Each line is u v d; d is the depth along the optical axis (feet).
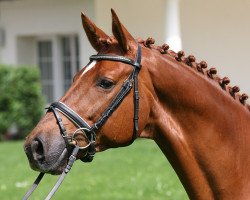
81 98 16.74
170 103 17.43
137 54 17.17
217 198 17.56
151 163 49.47
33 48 76.02
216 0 59.62
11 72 68.90
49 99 75.97
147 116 17.19
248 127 17.80
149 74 17.26
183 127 17.51
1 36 75.72
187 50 61.16
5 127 69.10
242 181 17.51
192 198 17.74
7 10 75.36
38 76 69.72
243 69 58.75
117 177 45.03
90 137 16.69
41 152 16.48
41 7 72.74
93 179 44.65
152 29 62.80
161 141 17.69
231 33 59.16
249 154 17.66
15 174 48.11
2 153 58.18
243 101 18.15
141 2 63.16
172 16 51.78
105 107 16.72
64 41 73.92
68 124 16.58
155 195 39.34
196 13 60.64
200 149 17.47
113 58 16.99
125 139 16.97
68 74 74.13
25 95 69.21
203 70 17.94
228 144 17.54
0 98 68.74
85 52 69.56
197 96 17.44
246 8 58.23
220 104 17.63
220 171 17.47
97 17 64.03
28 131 69.87
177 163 17.61
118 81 16.84
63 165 16.55
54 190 16.28
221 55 59.67
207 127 17.47
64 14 70.95
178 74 17.43
